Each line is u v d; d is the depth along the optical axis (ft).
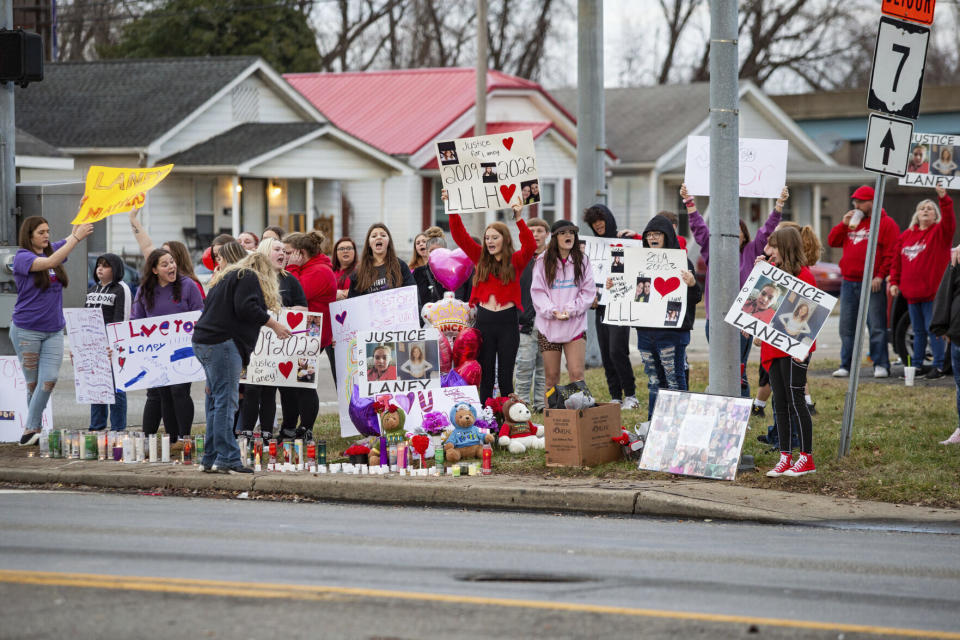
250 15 253.03
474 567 37.70
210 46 252.83
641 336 63.82
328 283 62.85
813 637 30.83
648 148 211.61
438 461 53.93
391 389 58.75
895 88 53.83
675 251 62.75
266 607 32.81
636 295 63.26
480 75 141.08
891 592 35.42
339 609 32.65
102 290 63.41
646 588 35.35
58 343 61.98
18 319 61.26
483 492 50.31
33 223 61.21
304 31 261.03
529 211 201.05
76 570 36.73
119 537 41.91
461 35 300.20
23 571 36.52
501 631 30.89
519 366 69.10
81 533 42.60
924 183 77.87
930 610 33.55
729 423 53.06
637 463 55.21
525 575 36.78
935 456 54.80
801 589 35.55
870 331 83.20
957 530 45.06
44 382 61.57
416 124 198.08
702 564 38.63
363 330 60.80
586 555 39.68
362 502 51.29
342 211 195.21
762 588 35.60
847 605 33.88
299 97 190.39
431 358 59.16
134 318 61.41
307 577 36.09
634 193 214.28
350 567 37.47
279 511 48.08
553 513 48.70
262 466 55.88
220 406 53.78
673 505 48.06
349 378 61.11
